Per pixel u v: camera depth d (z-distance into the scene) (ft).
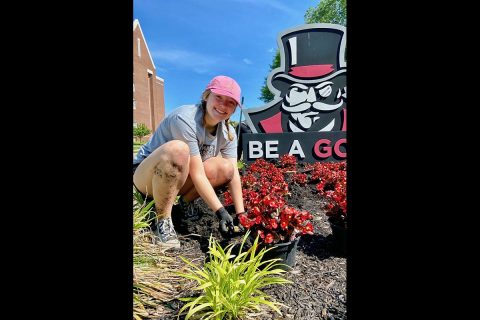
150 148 8.68
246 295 5.07
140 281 5.67
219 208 7.75
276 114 22.24
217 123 8.40
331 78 21.86
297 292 5.78
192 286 5.86
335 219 7.85
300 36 21.88
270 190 12.30
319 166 18.85
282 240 6.57
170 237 7.67
